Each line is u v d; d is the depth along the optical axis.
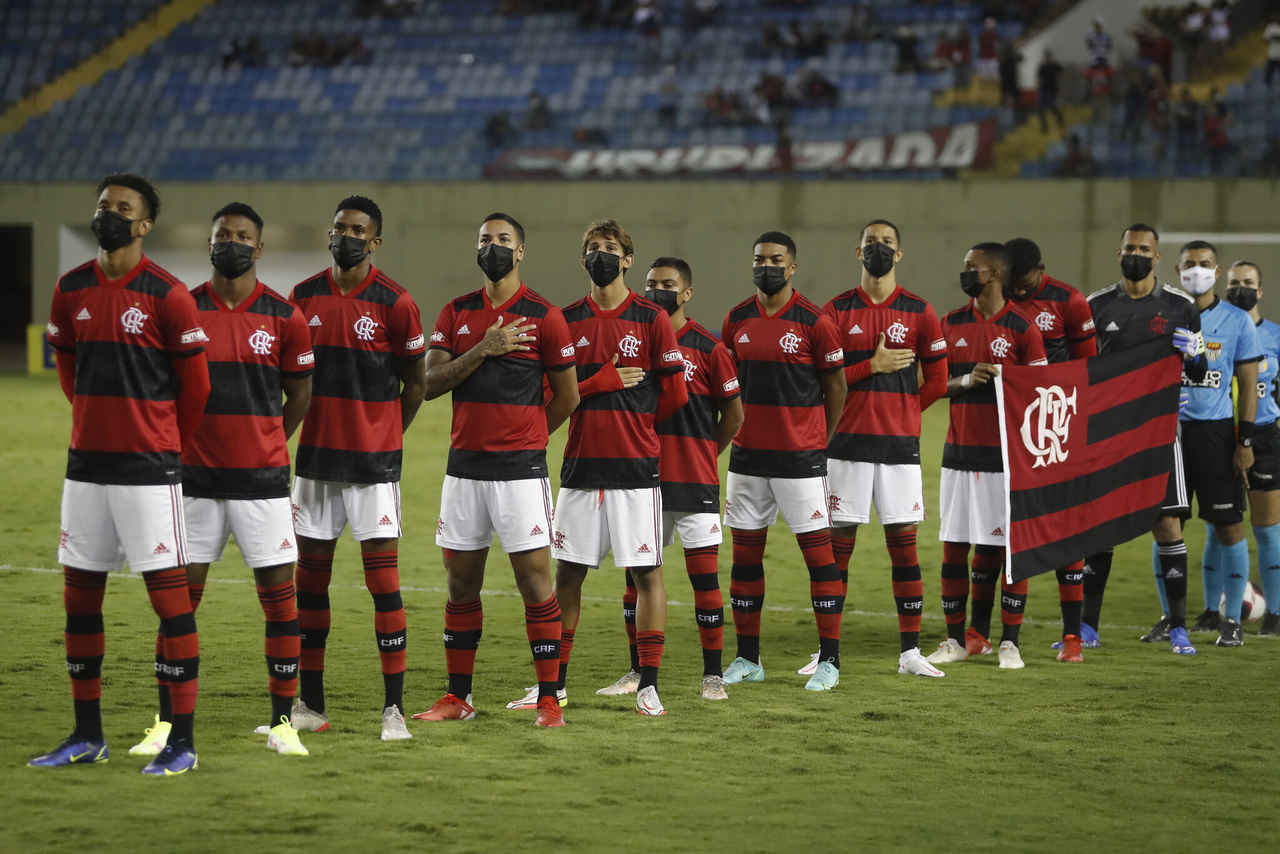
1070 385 22.62
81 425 15.21
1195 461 24.30
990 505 22.55
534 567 17.86
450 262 91.81
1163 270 80.62
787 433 20.59
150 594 15.45
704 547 19.66
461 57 104.69
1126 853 13.09
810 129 92.88
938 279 84.62
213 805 14.20
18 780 14.97
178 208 94.94
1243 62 90.31
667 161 89.44
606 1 106.69
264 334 16.09
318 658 17.69
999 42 94.75
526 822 13.79
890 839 13.41
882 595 29.31
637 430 18.64
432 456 55.28
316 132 100.50
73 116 104.44
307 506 17.34
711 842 13.25
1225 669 22.00
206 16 112.19
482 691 20.03
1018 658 22.17
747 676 21.11
